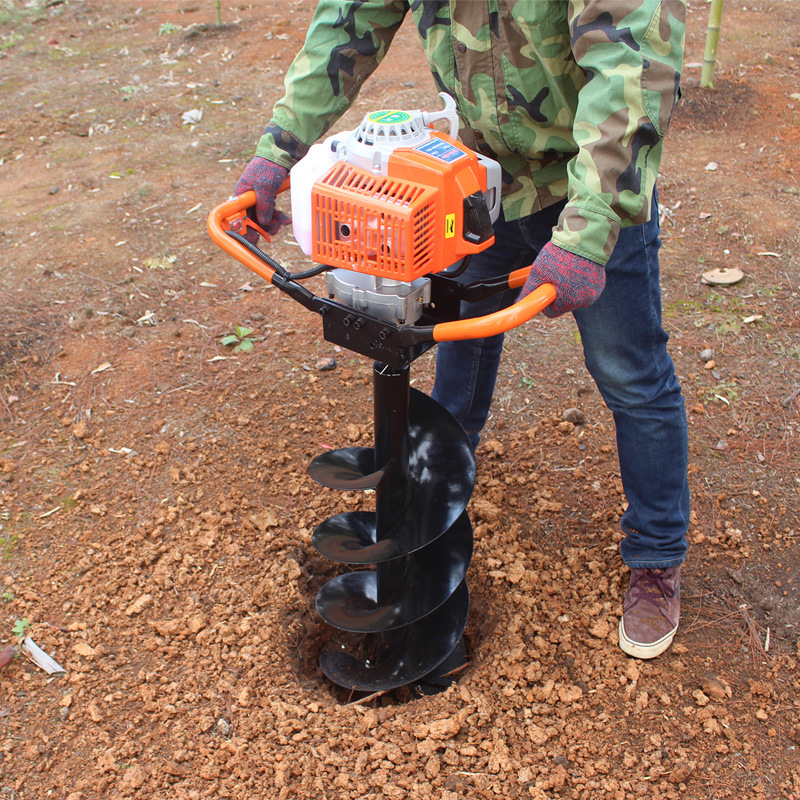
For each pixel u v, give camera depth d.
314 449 3.17
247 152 5.30
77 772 2.13
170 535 2.82
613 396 2.17
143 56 6.92
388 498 2.15
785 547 2.69
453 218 1.68
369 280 1.76
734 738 2.16
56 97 6.18
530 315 1.60
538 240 2.20
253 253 1.94
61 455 3.13
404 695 2.49
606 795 2.05
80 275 4.11
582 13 1.63
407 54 6.52
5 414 3.32
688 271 4.05
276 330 3.79
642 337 2.06
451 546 2.32
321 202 1.70
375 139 1.69
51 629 2.50
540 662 2.39
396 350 1.79
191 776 2.12
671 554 2.37
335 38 2.09
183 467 3.07
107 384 3.46
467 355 2.60
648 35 1.58
